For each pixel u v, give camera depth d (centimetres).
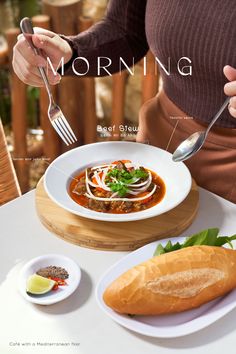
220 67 96
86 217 87
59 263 83
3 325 73
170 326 72
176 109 109
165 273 72
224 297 76
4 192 111
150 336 72
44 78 99
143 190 95
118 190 94
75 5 176
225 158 103
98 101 217
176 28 98
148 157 104
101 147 105
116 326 73
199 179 107
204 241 80
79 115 190
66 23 178
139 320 72
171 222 90
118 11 120
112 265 81
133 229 89
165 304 71
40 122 208
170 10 99
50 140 190
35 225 92
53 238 90
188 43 98
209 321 71
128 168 100
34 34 99
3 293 78
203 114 104
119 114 182
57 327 73
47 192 92
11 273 82
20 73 105
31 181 198
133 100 201
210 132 104
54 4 175
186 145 97
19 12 230
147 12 106
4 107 218
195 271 73
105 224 90
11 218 94
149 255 82
